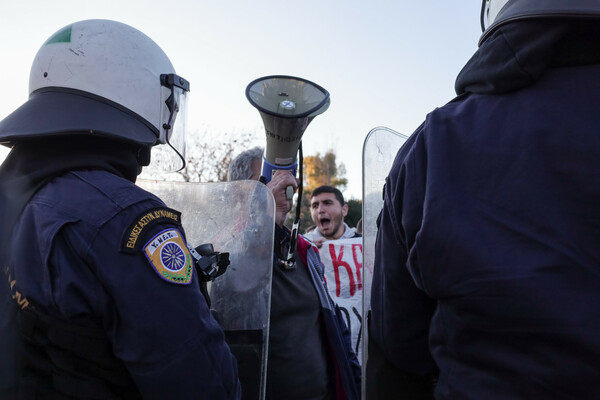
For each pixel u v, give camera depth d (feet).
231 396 3.59
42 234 3.42
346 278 12.27
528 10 2.89
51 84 3.97
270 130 5.80
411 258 3.08
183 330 3.37
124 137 3.85
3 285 3.50
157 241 3.48
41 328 3.34
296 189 6.61
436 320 3.05
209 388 3.40
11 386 3.34
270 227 5.58
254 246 5.60
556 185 2.69
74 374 3.31
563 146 2.72
